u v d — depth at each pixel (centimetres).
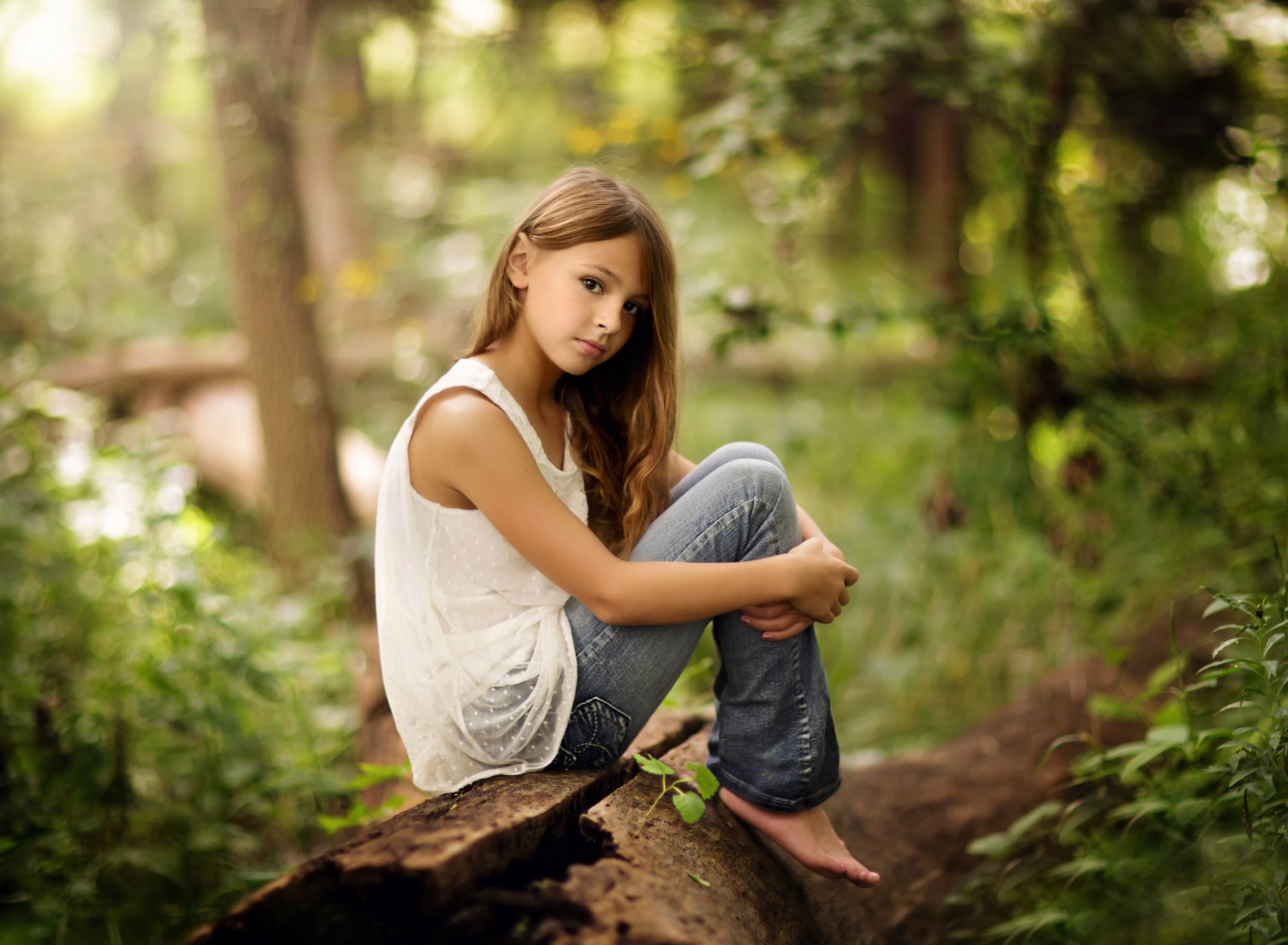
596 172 176
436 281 655
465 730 171
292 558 401
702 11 343
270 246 402
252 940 136
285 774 252
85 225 723
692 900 149
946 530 340
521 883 148
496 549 172
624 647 172
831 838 182
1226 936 181
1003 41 355
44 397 457
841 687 341
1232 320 364
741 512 172
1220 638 269
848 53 282
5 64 761
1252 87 352
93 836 235
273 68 389
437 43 455
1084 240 415
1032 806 241
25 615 320
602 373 186
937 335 312
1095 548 331
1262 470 306
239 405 541
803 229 346
